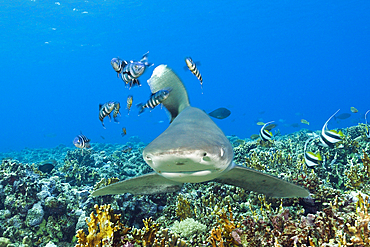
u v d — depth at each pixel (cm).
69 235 600
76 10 6606
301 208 486
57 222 600
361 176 611
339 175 705
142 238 346
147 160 246
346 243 291
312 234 349
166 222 567
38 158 2208
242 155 998
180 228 467
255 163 741
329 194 485
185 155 221
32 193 621
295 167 784
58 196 635
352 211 401
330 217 355
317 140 953
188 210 560
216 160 244
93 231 300
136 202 614
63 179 974
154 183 407
